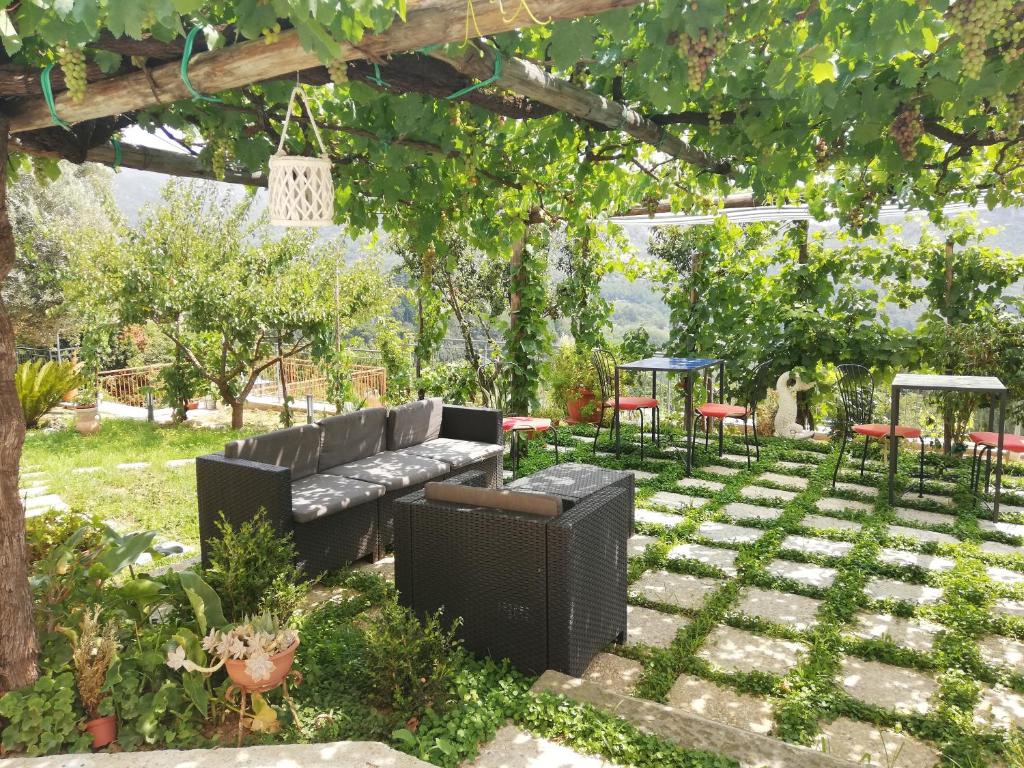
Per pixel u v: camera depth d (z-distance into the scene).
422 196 4.77
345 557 4.79
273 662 2.72
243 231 12.13
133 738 2.70
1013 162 4.21
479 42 2.76
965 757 2.76
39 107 2.77
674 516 5.94
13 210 17.95
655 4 2.77
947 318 8.67
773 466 7.52
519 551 3.32
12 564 2.69
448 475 5.70
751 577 4.55
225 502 4.64
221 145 3.81
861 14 2.68
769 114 3.87
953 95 3.26
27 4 2.08
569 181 5.77
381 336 10.96
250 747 2.54
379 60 2.44
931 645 3.74
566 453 8.15
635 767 2.53
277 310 10.88
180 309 10.83
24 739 2.56
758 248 9.80
